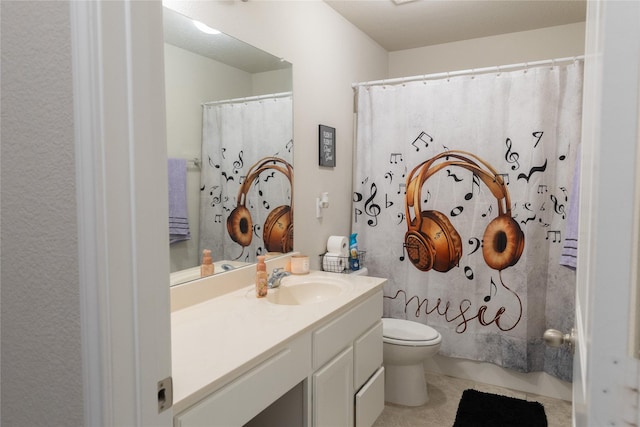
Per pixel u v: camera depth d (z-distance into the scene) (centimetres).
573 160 246
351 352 191
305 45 253
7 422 83
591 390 43
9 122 75
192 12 179
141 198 69
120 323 67
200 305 180
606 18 41
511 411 243
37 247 72
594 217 46
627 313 40
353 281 223
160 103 72
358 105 300
